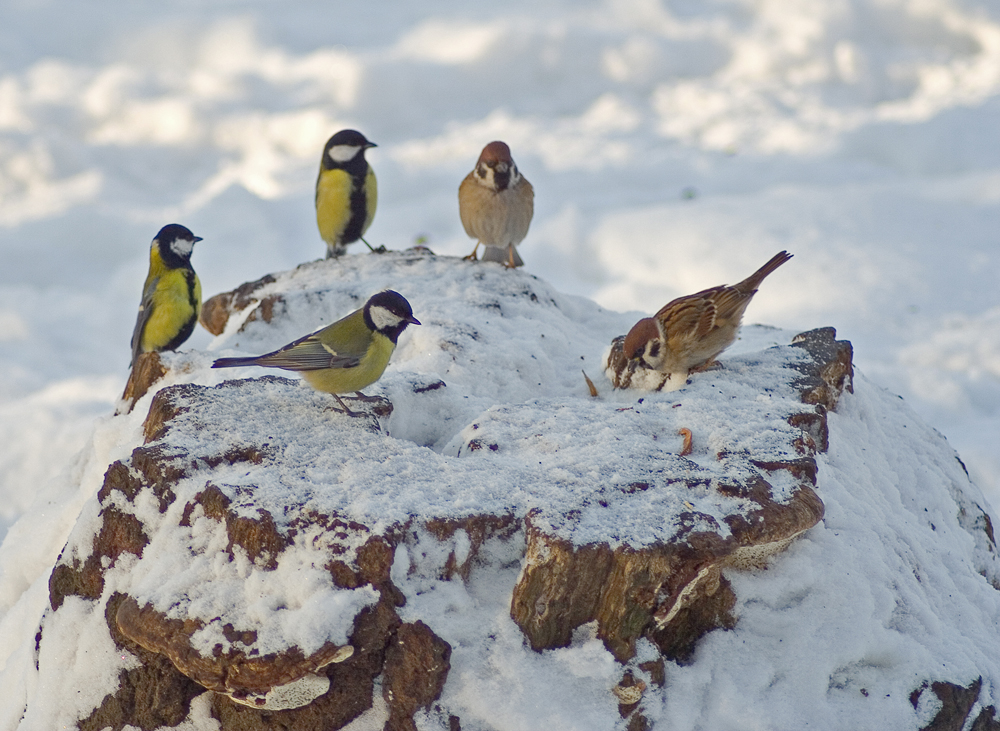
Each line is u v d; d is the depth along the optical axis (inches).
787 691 266.1
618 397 385.7
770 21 1649.9
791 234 1059.3
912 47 1610.5
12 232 1101.1
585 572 254.5
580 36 1572.3
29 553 350.3
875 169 1267.2
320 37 1659.7
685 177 1248.2
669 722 256.8
